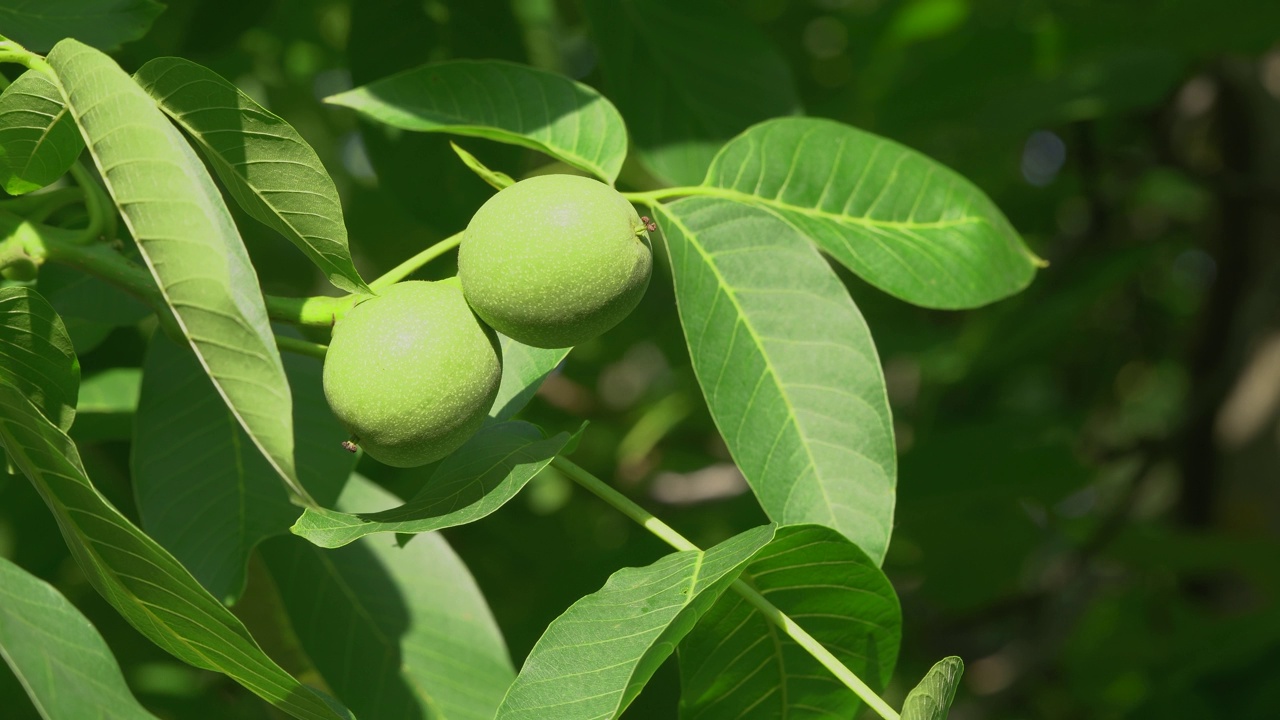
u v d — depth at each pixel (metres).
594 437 1.87
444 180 1.22
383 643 1.10
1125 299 2.14
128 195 0.93
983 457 1.51
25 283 1.01
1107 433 2.17
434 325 0.98
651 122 1.20
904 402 2.03
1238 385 1.71
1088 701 1.91
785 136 1.09
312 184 0.97
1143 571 1.79
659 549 1.23
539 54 1.73
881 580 1.01
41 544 1.22
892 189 1.10
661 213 1.05
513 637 1.21
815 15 1.68
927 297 1.08
